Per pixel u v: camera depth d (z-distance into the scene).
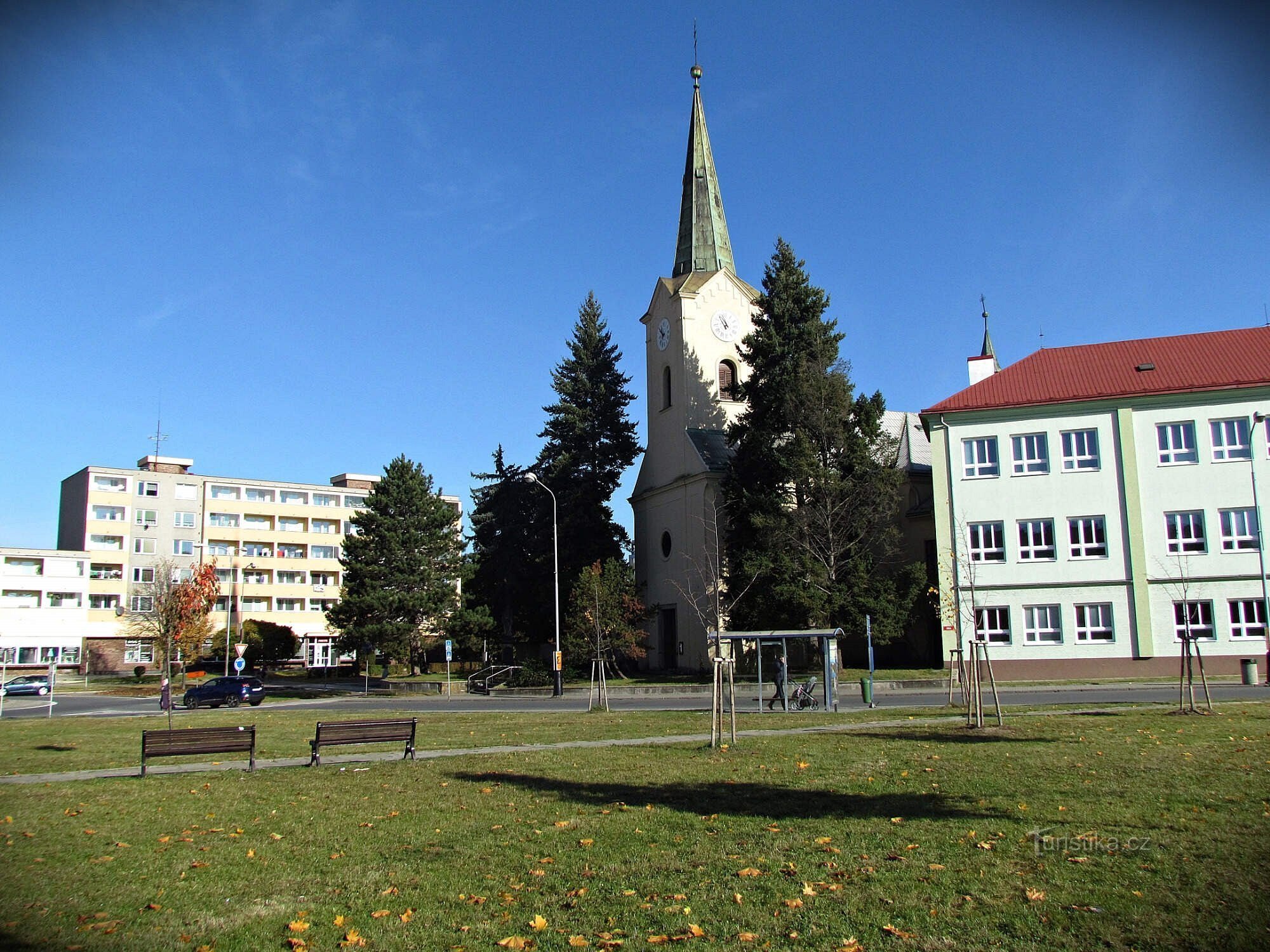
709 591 43.09
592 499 60.84
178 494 93.88
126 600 89.38
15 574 83.94
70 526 94.50
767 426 47.72
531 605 61.00
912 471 57.47
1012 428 46.31
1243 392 43.41
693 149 61.56
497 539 63.28
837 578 45.78
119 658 88.00
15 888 9.53
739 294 59.66
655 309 61.84
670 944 7.41
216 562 91.62
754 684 44.31
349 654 67.69
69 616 85.81
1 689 41.44
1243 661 39.19
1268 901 7.71
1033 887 8.36
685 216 61.34
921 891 8.39
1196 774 13.65
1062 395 45.88
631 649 49.62
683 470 56.69
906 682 40.81
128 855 10.94
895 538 50.50
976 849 9.73
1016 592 45.34
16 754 22.25
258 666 78.88
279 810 13.75
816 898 8.36
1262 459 43.00
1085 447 45.47
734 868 9.43
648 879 9.20
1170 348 47.84
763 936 7.48
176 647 68.62
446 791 14.97
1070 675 44.09
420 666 70.69
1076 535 45.09
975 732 20.94
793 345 48.12
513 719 29.77
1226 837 9.77
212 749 18.02
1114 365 47.53
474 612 59.91
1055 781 13.53
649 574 60.97
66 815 13.67
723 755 18.44
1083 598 44.53
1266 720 21.47
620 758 18.52
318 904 8.78
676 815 12.23
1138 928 7.26
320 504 101.88
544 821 12.24
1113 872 8.70
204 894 9.22
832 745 19.55
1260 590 42.34
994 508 46.09
